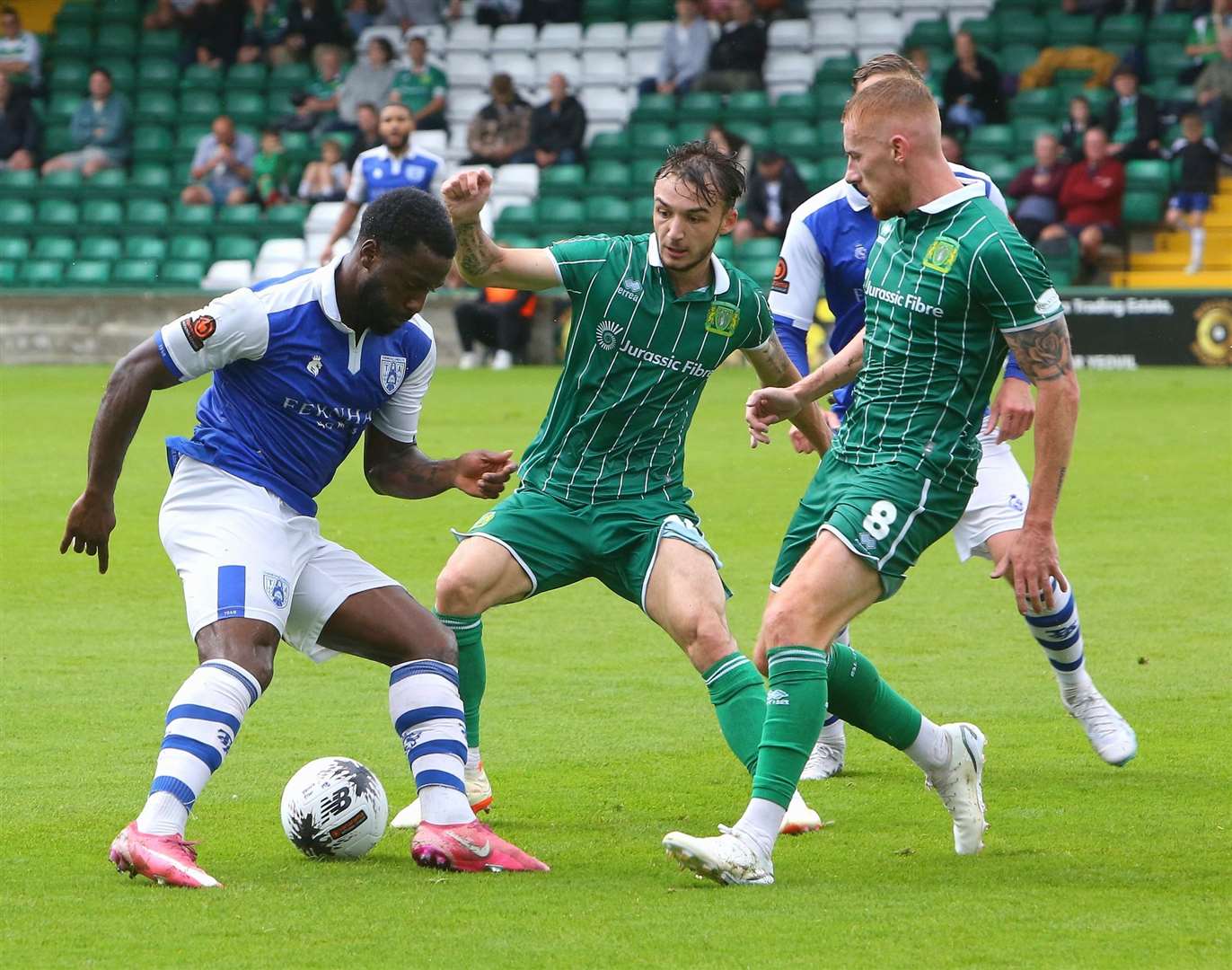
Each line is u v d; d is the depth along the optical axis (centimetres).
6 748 1502
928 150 1135
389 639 1172
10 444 3728
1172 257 5744
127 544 2583
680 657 1906
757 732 1205
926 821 1284
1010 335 1104
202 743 1090
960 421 1141
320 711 1662
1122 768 1430
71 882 1080
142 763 1448
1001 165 5838
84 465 3391
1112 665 1814
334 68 6631
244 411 1162
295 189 6456
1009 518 1571
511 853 1130
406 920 979
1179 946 913
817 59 6550
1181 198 5647
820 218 1522
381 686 1777
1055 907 1002
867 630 2017
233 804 1327
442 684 1162
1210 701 1659
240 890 1055
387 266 1114
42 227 6488
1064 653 1424
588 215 6078
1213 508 2792
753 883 1070
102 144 6650
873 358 1166
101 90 6669
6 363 6097
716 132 5644
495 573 1289
